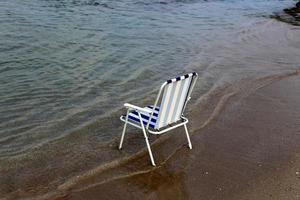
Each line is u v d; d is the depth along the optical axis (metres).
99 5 19.25
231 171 5.80
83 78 9.49
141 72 10.16
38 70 9.85
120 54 11.62
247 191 5.30
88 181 5.42
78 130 6.87
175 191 5.28
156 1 22.02
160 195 5.18
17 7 16.78
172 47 12.85
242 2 24.62
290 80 10.20
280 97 8.91
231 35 15.25
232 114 7.87
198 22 17.34
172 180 5.53
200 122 7.45
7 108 7.61
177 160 6.07
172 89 5.51
